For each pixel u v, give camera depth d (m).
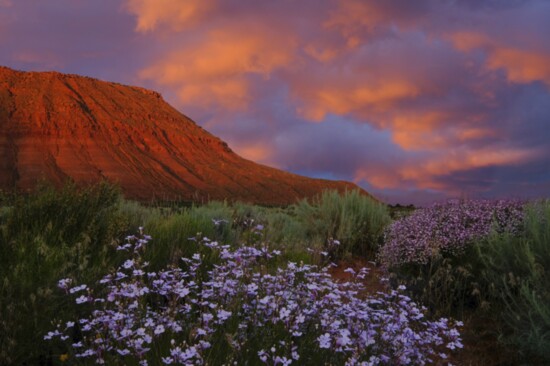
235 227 8.77
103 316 3.05
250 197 150.50
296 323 2.97
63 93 168.50
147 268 4.75
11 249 4.46
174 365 2.62
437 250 5.72
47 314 3.45
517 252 5.15
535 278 4.50
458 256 6.02
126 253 4.88
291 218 10.88
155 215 7.63
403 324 3.34
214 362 2.66
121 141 158.25
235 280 3.74
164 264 4.98
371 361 2.78
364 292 5.61
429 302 5.20
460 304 5.23
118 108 177.25
